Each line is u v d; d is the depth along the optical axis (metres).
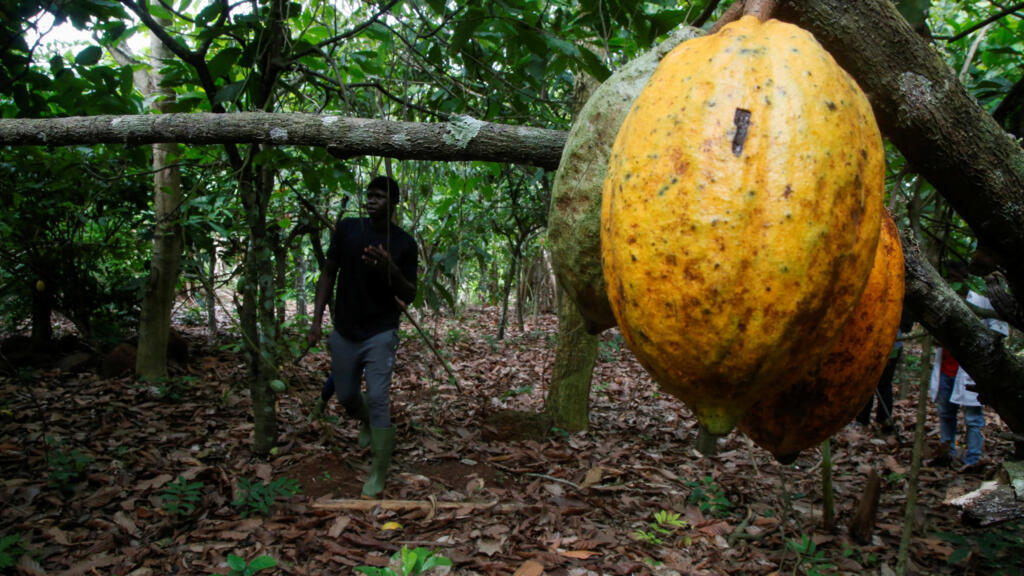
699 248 0.60
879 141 0.67
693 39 0.73
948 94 0.82
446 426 5.35
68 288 6.73
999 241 0.92
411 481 4.00
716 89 0.63
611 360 9.26
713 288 0.60
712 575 3.03
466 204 6.83
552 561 3.07
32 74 2.96
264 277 3.70
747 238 0.60
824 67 0.65
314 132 1.31
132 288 6.18
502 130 1.23
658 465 4.70
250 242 3.86
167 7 2.81
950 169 0.87
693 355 0.63
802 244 0.59
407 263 3.74
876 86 0.83
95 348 6.75
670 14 2.17
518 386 7.37
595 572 3.03
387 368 3.74
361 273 3.67
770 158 0.60
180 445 4.36
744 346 0.61
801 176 0.60
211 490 3.65
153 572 2.80
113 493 3.48
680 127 0.63
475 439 5.10
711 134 0.62
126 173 4.11
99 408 5.11
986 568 3.09
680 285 0.61
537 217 7.68
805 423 0.79
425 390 6.57
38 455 3.96
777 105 0.62
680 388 0.67
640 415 6.38
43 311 6.91
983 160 0.85
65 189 5.41
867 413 5.95
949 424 5.12
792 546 2.94
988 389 1.00
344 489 3.78
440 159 1.28
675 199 0.61
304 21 3.41
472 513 3.60
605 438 5.44
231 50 2.91
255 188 3.64
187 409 5.21
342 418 5.11
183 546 3.01
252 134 1.35
